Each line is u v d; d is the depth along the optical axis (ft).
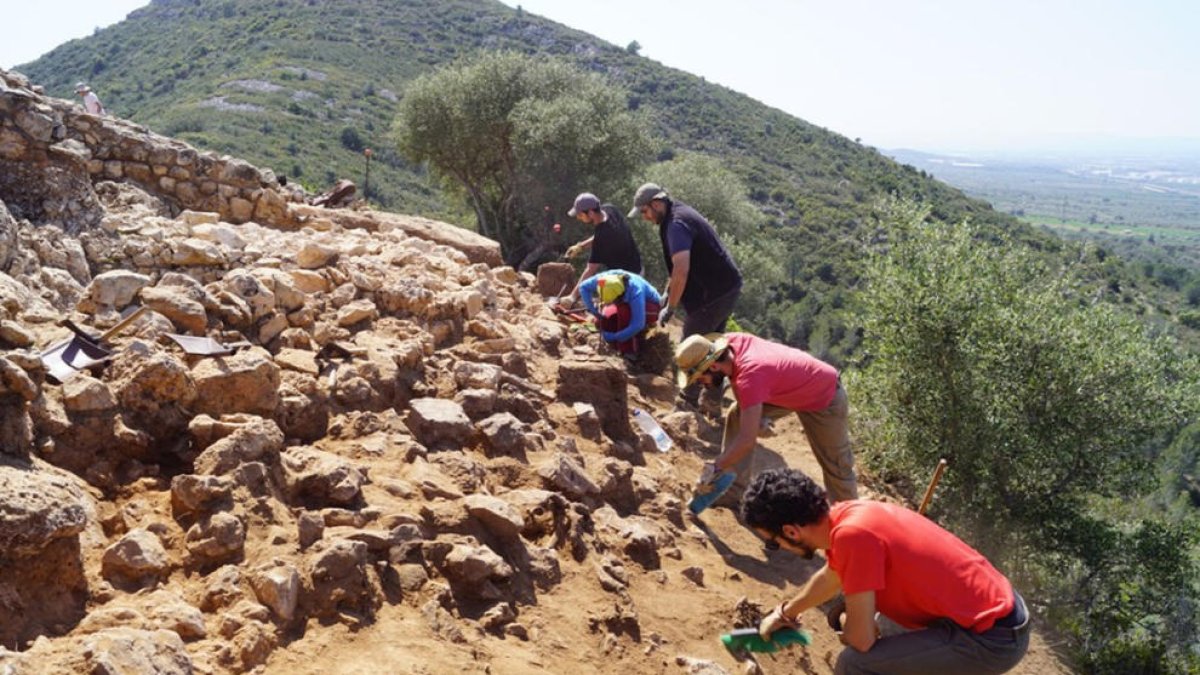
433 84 96.22
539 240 96.12
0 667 7.69
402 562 12.13
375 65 337.11
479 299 22.71
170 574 10.58
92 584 9.91
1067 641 28.25
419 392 17.75
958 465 34.83
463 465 15.10
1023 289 37.70
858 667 10.76
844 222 246.06
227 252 20.89
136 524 11.18
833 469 18.08
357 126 246.88
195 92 276.21
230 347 15.33
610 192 92.53
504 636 12.02
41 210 21.17
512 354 21.08
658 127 326.85
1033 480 35.91
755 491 10.89
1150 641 30.73
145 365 12.80
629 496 17.92
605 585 14.12
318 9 391.04
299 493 12.76
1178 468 118.32
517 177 96.43
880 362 37.91
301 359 16.55
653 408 23.93
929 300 35.35
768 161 308.60
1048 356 35.04
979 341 35.42
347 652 10.31
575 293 28.60
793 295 202.80
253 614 9.98
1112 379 35.22
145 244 20.57
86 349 13.29
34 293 15.52
